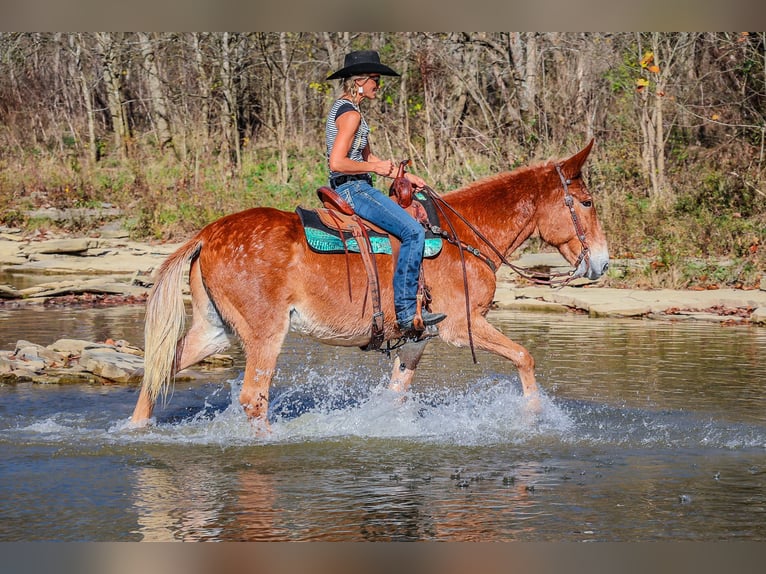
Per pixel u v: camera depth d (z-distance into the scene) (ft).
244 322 24.31
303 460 22.90
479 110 87.04
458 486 20.94
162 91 101.76
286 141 93.35
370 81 24.95
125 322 44.78
